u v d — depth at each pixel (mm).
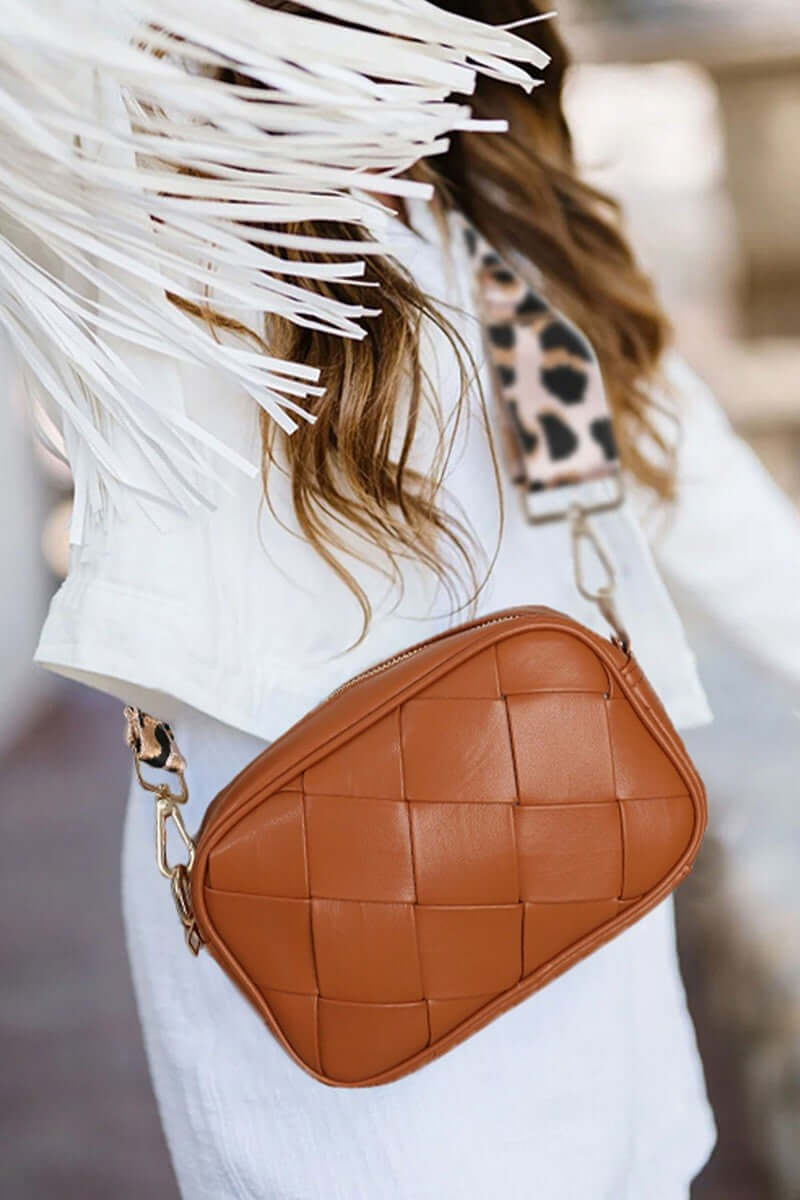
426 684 733
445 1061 780
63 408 696
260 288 679
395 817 722
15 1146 2004
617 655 752
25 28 555
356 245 639
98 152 628
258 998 741
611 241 992
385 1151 781
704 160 4332
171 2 573
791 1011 1620
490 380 865
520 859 729
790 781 2170
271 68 584
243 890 724
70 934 2777
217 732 796
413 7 602
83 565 727
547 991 799
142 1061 2242
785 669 1033
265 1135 801
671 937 902
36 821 3520
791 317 3807
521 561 864
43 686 4723
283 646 766
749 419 3828
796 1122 1562
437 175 871
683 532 1004
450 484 814
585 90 4340
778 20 3332
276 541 756
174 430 690
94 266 679
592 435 864
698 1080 916
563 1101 800
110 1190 1887
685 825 749
